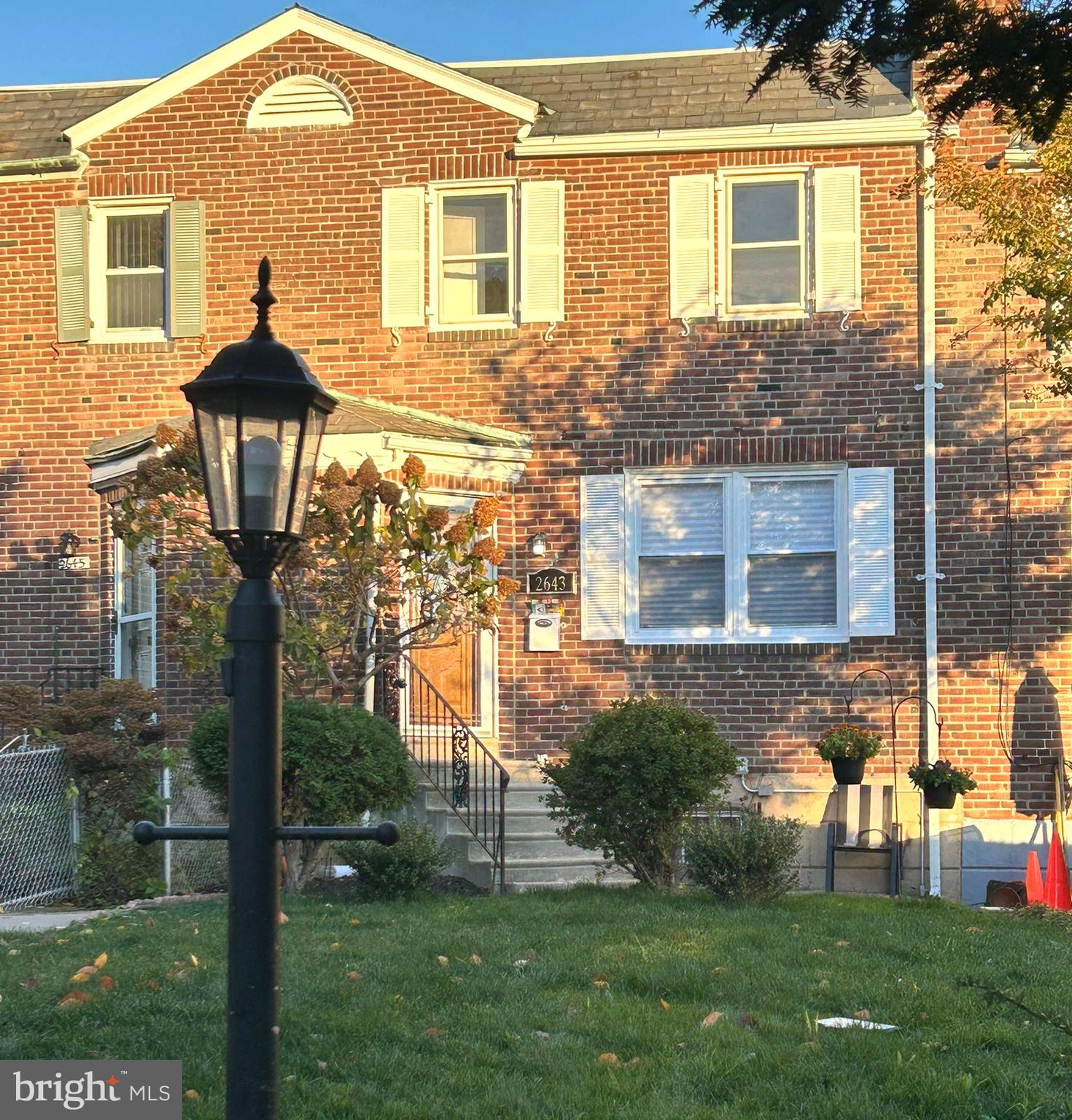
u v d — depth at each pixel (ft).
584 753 34.78
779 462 45.70
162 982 23.31
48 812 37.17
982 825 43.86
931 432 44.96
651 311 46.62
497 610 39.96
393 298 47.67
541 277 47.09
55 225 49.21
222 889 39.11
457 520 44.32
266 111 48.55
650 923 29.32
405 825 34.88
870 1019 22.80
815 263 46.06
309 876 34.83
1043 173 39.60
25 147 50.06
